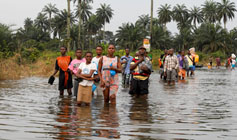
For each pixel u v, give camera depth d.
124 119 6.05
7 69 17.47
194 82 15.51
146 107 7.60
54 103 8.06
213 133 5.01
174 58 14.84
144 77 10.25
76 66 9.47
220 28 75.50
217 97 9.64
